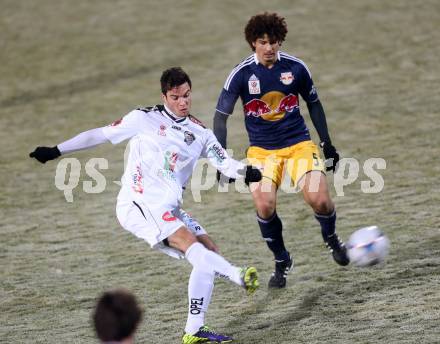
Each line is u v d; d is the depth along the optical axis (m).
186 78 19.11
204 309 18.98
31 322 21.14
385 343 18.28
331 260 24.38
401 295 21.14
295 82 21.67
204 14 58.72
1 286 23.91
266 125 22.06
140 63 50.34
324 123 22.30
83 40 55.44
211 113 41.12
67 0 64.88
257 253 25.52
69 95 46.06
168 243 18.86
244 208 30.08
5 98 46.28
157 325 20.47
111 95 45.41
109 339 11.06
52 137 39.50
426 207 28.06
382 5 57.06
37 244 27.59
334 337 18.88
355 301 21.08
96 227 29.03
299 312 20.69
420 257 23.75
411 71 44.75
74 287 23.59
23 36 56.94
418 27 51.88
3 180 34.66
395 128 37.03
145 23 57.94
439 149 34.03
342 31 52.38
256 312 20.97
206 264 18.42
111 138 19.14
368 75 44.75
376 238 19.89
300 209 29.34
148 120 19.27
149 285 23.41
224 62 49.03
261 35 21.09
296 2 59.47
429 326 19.00
